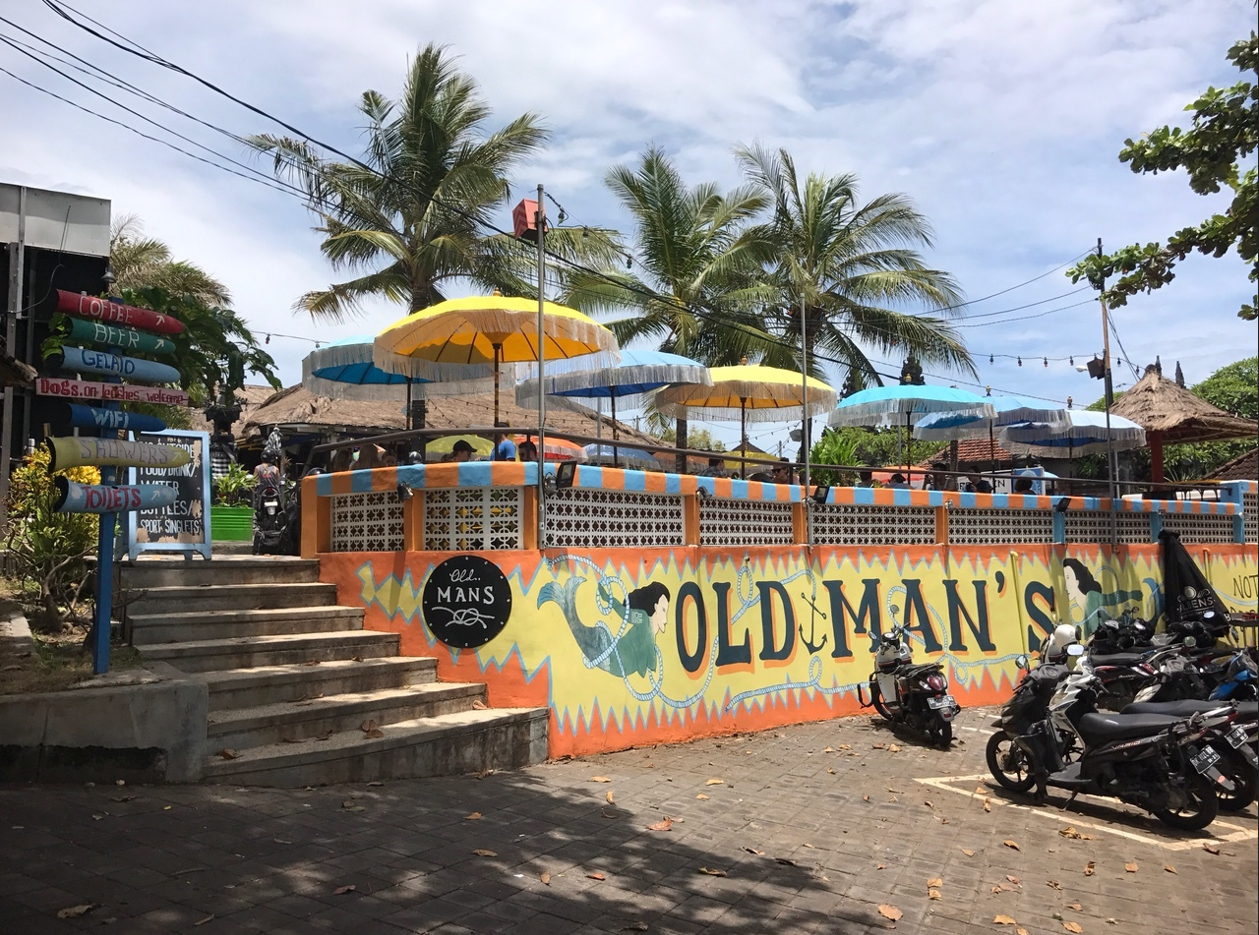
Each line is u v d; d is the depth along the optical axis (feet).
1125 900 17.29
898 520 39.63
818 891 16.49
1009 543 44.37
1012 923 15.57
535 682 24.86
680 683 29.22
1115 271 25.86
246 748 19.72
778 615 33.47
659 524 29.63
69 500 18.25
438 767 22.03
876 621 37.45
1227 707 22.41
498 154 66.18
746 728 31.50
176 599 24.36
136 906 12.28
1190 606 51.08
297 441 66.59
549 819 19.01
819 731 32.40
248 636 24.34
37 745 16.61
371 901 13.58
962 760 29.19
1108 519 50.26
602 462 49.08
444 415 69.72
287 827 16.29
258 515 33.09
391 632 26.43
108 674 19.03
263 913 12.64
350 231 63.98
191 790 17.57
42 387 18.71
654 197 73.97
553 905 14.43
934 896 16.65
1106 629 43.29
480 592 25.41
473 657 25.29
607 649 26.86
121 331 19.94
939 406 46.52
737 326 69.15
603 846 17.62
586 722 25.95
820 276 75.05
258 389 97.71
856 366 74.08
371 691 23.72
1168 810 22.56
